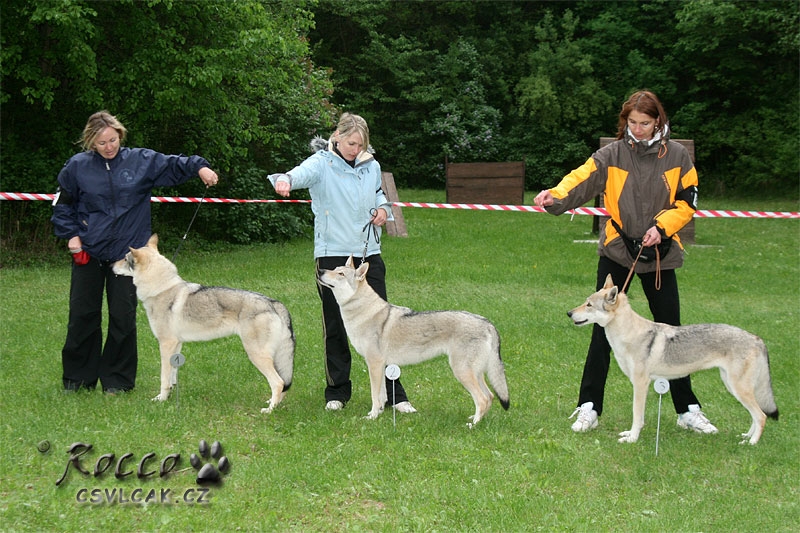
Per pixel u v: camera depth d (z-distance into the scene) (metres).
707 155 30.16
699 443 5.36
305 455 4.85
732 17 26.08
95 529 3.82
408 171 31.80
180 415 5.46
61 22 10.73
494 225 19.02
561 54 31.08
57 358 6.89
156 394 6.03
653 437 5.49
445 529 3.96
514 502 4.27
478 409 5.50
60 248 13.09
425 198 26.30
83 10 10.81
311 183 5.77
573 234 17.41
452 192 21.09
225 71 12.73
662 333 5.33
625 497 4.46
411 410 5.92
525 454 4.98
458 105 31.91
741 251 15.34
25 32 11.91
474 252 14.21
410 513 4.11
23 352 7.05
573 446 5.15
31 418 5.25
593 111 30.81
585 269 12.59
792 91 27.95
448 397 6.34
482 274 11.88
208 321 5.76
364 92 31.64
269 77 14.10
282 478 4.48
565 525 4.04
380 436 5.21
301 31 19.19
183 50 12.74
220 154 14.81
